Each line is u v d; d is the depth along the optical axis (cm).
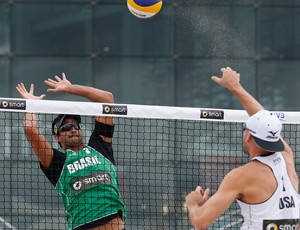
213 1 4984
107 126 2516
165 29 4981
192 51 4984
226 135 4034
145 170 4019
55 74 4956
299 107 5038
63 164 2467
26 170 4112
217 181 3250
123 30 4991
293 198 1973
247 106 2088
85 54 4972
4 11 4931
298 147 3556
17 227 3784
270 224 1945
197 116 2589
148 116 2555
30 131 2439
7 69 4919
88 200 2456
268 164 1970
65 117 2494
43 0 4962
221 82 2109
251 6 5012
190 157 4009
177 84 4978
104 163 2488
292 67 5056
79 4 4981
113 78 4978
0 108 2469
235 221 3070
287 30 5075
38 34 4950
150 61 4984
